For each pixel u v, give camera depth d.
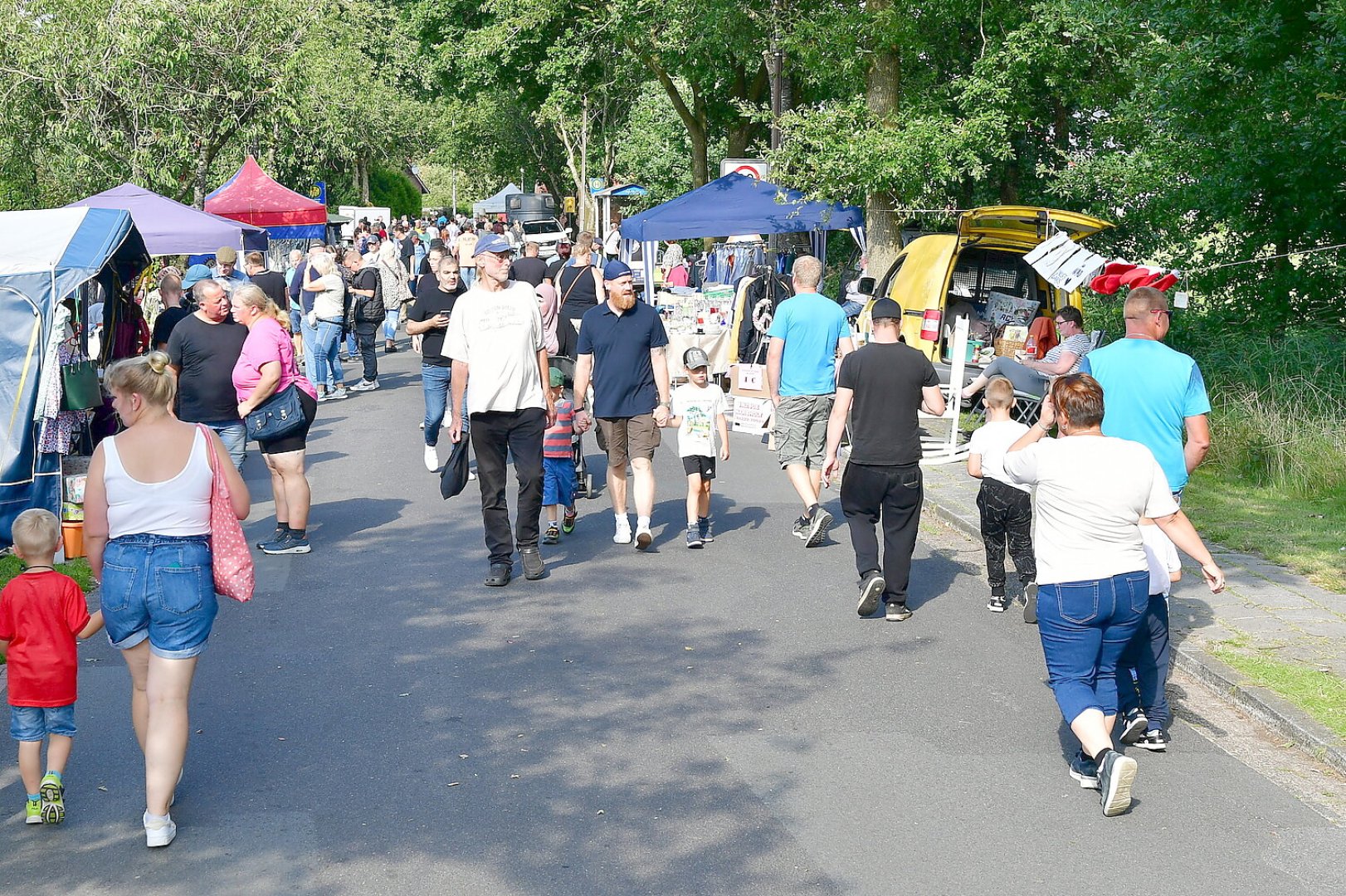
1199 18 13.81
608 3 28.41
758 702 6.45
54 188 28.78
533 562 8.76
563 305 16.00
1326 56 12.41
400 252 35.03
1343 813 5.23
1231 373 13.23
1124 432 6.34
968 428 14.79
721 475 12.61
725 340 16.89
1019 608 8.19
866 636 7.56
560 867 4.70
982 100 17.58
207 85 28.14
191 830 5.02
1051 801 5.30
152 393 5.05
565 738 5.97
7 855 4.83
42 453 9.34
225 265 15.73
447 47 36.00
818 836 4.96
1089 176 17.55
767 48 21.80
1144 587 5.33
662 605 8.19
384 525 10.41
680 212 18.19
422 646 7.34
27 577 5.12
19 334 9.30
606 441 9.66
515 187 72.06
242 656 7.17
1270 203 14.62
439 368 12.46
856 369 7.79
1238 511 10.54
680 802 5.27
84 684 6.72
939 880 4.62
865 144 16.78
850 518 7.96
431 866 4.71
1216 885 4.59
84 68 26.03
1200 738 6.07
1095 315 16.77
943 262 15.17
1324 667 6.73
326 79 36.22
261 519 10.73
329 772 5.59
